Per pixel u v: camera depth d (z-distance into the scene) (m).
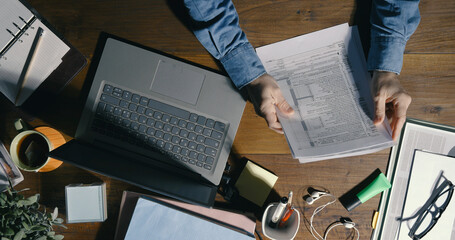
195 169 0.70
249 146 0.75
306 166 0.75
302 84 0.72
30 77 0.71
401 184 0.73
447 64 0.72
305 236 0.75
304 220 0.75
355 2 0.73
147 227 0.67
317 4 0.73
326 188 0.75
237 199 0.75
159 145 0.70
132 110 0.71
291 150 0.68
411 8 0.68
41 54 0.71
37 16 0.71
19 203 0.58
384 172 0.74
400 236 0.73
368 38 0.73
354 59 0.71
